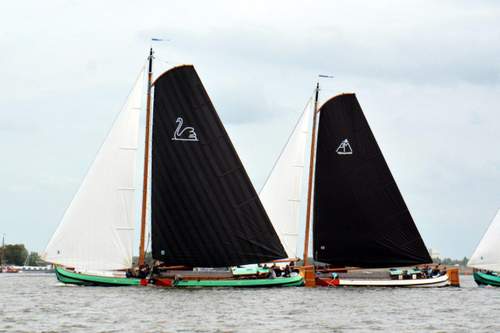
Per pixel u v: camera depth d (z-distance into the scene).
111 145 132.00
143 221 138.75
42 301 115.50
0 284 181.88
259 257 137.88
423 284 157.12
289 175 154.75
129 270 135.50
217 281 137.38
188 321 95.88
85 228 130.75
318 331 90.44
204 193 136.00
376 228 156.50
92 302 113.19
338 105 156.88
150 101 137.25
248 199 137.75
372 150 156.62
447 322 100.25
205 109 136.12
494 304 123.06
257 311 106.31
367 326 95.56
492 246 160.50
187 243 135.50
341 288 148.75
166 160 135.62
